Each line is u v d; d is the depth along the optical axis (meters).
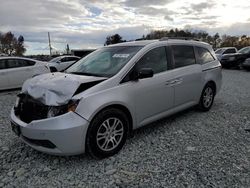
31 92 3.44
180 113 5.65
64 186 2.90
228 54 18.03
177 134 4.39
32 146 3.34
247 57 17.56
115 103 3.51
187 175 3.06
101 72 3.93
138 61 4.00
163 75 4.36
